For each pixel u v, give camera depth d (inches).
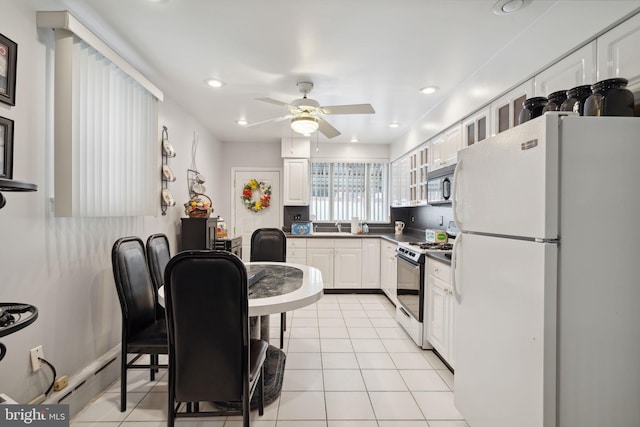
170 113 125.7
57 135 65.5
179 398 55.0
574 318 45.4
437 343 97.9
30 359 62.1
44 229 65.1
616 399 46.3
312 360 100.0
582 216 45.1
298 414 73.1
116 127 83.0
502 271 54.3
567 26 63.2
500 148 54.6
